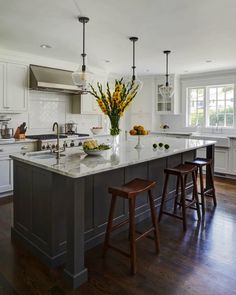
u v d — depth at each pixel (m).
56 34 3.40
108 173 2.70
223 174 5.50
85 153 2.82
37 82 4.40
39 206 2.31
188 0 2.42
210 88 6.16
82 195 1.99
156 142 3.93
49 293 1.89
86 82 3.05
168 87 4.44
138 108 6.93
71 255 1.98
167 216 3.36
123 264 2.26
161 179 3.57
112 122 3.04
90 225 2.54
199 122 6.37
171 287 1.95
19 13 2.73
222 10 2.63
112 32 3.30
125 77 6.75
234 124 5.81
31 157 2.60
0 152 3.95
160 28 3.15
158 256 2.39
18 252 2.45
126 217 2.96
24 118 4.84
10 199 3.94
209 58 4.70
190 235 2.81
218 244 2.62
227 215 3.38
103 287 1.96
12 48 4.10
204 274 2.12
